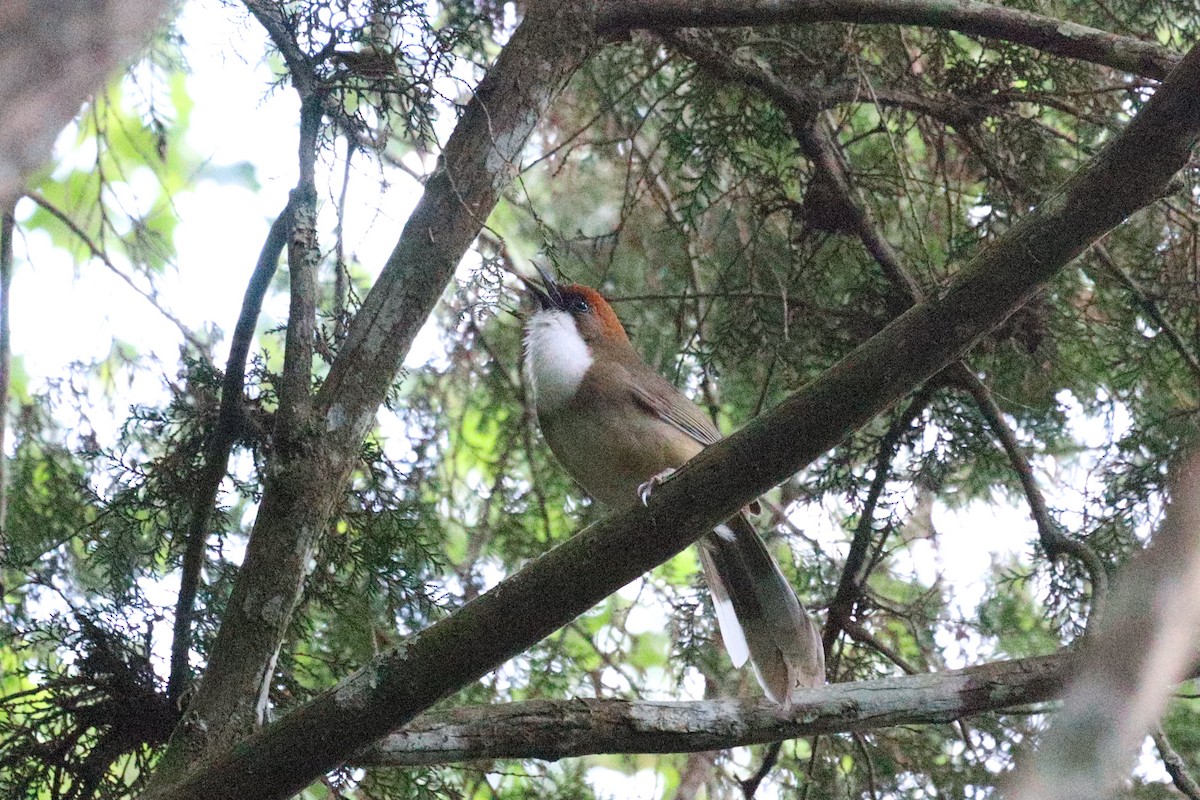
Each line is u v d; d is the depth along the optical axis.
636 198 12.89
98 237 13.03
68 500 11.41
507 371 13.80
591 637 13.15
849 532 12.50
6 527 10.94
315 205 8.77
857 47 11.53
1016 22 10.17
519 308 13.48
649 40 12.51
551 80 9.55
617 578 7.77
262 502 8.55
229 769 7.75
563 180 15.05
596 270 14.78
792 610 9.80
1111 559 10.84
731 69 11.32
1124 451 11.30
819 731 8.66
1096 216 7.27
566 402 10.73
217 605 9.60
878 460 11.42
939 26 10.27
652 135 14.62
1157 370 11.91
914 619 11.85
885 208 13.31
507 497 13.21
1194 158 10.69
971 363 12.18
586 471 10.84
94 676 9.28
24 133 3.37
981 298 7.39
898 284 11.42
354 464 8.70
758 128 11.78
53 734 9.30
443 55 9.13
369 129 9.23
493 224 15.29
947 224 12.55
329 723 7.74
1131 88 11.36
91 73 3.46
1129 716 3.92
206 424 9.88
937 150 12.31
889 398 7.56
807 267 12.26
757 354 12.59
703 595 12.09
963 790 11.05
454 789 10.34
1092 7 11.94
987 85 11.74
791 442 7.58
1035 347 11.62
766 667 9.52
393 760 8.30
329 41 9.06
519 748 8.41
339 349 8.88
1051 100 11.59
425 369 13.18
